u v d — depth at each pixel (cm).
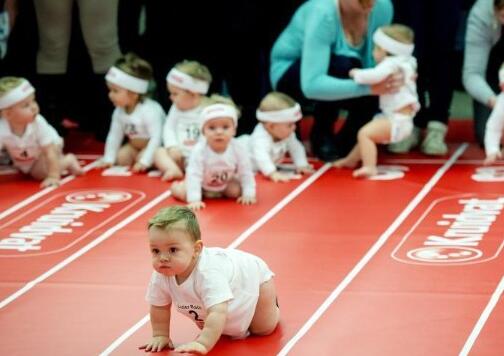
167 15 1806
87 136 1953
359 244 1295
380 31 1642
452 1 1741
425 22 1762
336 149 1764
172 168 1647
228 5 1773
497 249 1255
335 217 1416
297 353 966
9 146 1625
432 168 1680
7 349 995
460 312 1056
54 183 1623
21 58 1884
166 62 1842
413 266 1205
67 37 1839
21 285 1178
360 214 1427
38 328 1047
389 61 1628
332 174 1659
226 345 987
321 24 1644
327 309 1077
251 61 1805
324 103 1741
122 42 1897
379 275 1179
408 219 1397
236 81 1817
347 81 1644
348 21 1667
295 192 1557
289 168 1709
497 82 1759
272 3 1844
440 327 1019
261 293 990
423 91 1795
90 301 1119
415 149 1817
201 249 945
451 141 1869
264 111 1623
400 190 1547
